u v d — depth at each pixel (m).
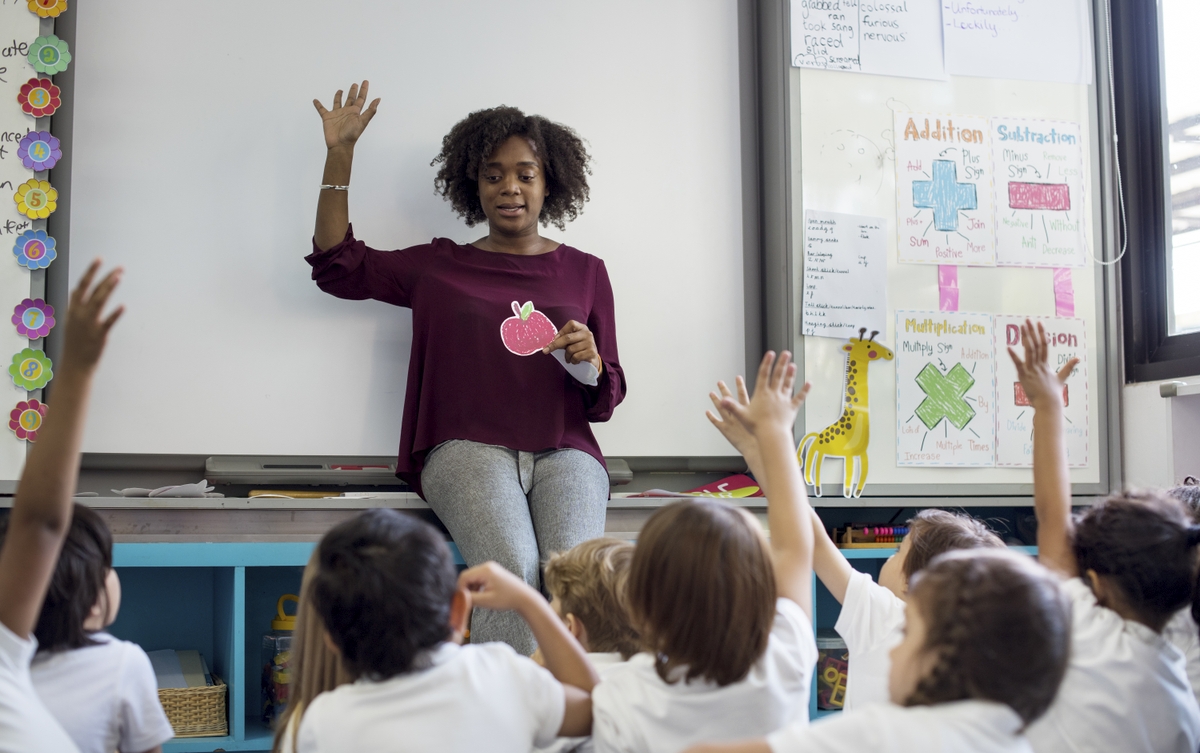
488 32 2.68
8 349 2.28
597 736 1.19
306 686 1.28
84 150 2.42
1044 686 0.99
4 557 1.10
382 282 2.38
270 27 2.55
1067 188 2.92
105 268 2.41
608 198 2.72
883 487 2.72
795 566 1.31
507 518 2.09
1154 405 2.85
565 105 2.71
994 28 2.90
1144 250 3.02
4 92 2.31
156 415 2.42
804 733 1.01
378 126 2.59
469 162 2.47
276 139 2.53
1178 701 1.36
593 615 1.47
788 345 2.69
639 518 2.49
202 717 2.13
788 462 1.36
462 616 1.21
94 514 1.37
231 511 2.20
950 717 0.99
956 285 2.81
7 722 1.08
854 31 2.79
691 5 2.81
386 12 2.62
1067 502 1.58
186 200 2.47
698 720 1.15
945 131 2.84
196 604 2.45
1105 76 2.97
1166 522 1.42
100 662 1.32
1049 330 2.88
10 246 2.30
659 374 2.72
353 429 2.52
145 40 2.47
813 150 2.74
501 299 2.33
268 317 2.49
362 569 1.11
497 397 2.25
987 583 1.01
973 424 2.80
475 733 1.11
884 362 2.75
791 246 2.70
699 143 2.79
